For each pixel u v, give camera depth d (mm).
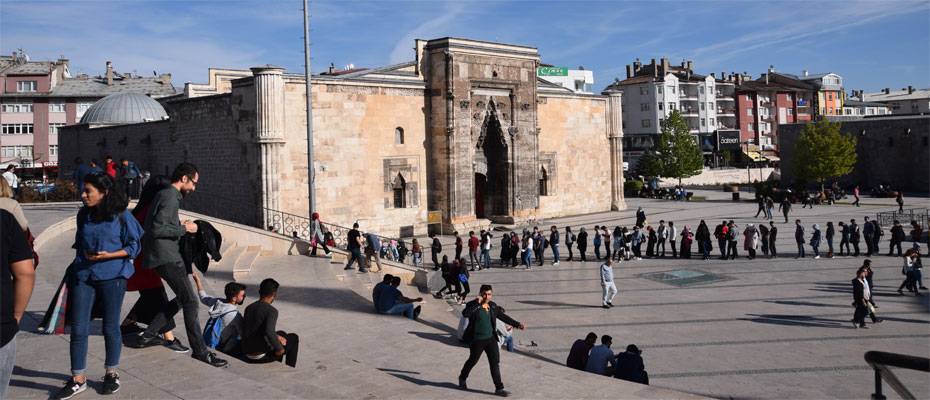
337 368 12891
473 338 12188
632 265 35312
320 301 20297
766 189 70438
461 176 47594
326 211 41562
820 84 136375
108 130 56562
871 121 80562
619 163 61750
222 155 41969
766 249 36469
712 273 32031
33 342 10375
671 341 20156
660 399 11641
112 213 8172
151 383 8750
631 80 117562
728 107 123188
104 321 8281
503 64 50250
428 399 11133
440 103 47094
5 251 6137
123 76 103000
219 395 8383
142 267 9500
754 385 15984
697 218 54562
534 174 52750
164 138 48188
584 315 23828
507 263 36531
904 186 77875
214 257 10617
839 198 71000
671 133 94562
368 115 43781
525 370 14227
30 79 91125
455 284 26203
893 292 26203
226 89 60312
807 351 18734
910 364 6312
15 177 30875
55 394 8109
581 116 58688
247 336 11219
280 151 39188
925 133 75375
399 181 46094
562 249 42500
